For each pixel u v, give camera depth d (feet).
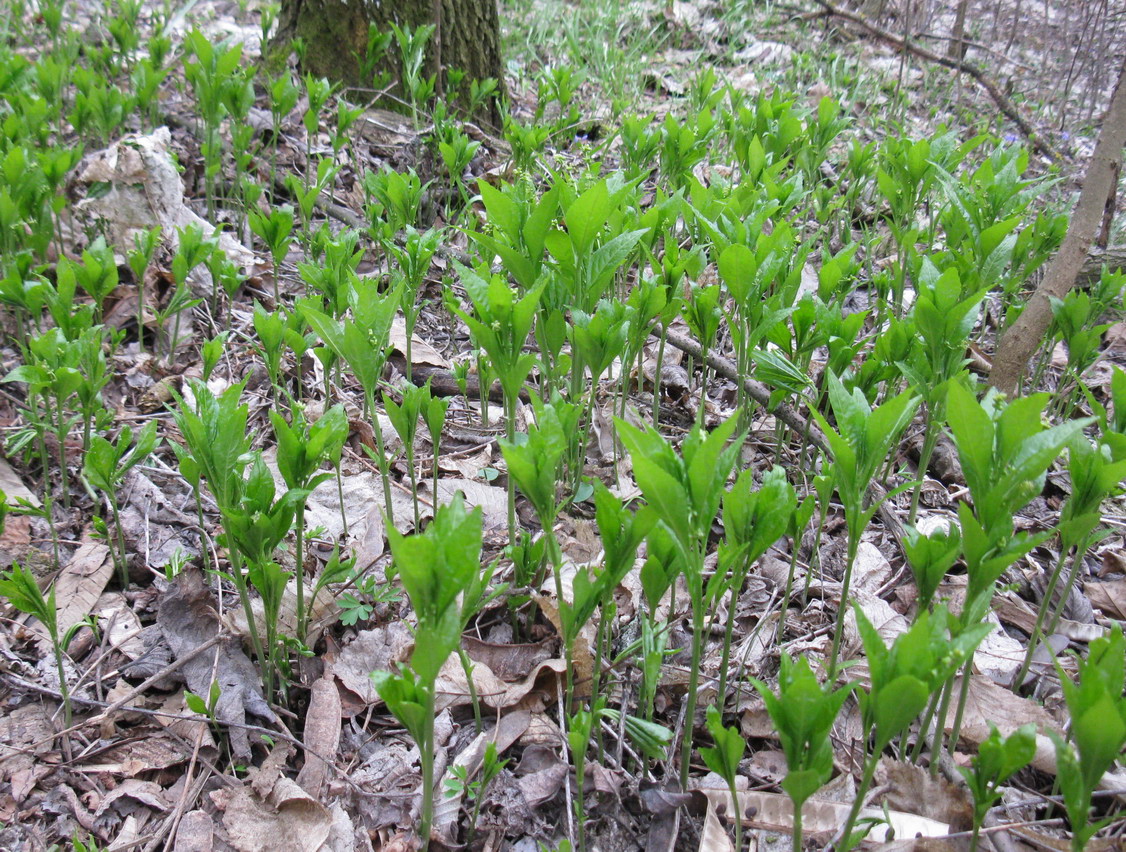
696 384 13.10
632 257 13.23
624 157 15.94
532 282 9.05
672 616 7.78
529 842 6.86
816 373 12.53
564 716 7.82
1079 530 7.26
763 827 6.86
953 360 8.96
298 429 8.25
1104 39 29.12
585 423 10.82
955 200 11.94
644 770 7.29
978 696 7.99
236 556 7.28
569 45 27.40
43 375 8.76
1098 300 11.82
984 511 6.05
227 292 12.51
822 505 8.47
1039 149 24.30
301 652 7.92
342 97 16.53
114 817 7.00
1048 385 13.87
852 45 32.45
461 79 20.86
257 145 18.24
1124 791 6.98
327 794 7.16
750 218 10.71
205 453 6.84
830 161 20.65
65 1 27.22
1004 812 6.94
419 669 5.34
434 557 4.98
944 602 5.25
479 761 7.32
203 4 29.40
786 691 5.01
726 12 32.68
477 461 11.14
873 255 16.83
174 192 14.25
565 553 9.61
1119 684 5.36
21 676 7.98
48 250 13.84
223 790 7.13
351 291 8.92
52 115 15.30
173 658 8.21
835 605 9.25
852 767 7.37
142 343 12.49
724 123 17.25
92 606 8.72
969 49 34.96
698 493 5.59
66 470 10.16
